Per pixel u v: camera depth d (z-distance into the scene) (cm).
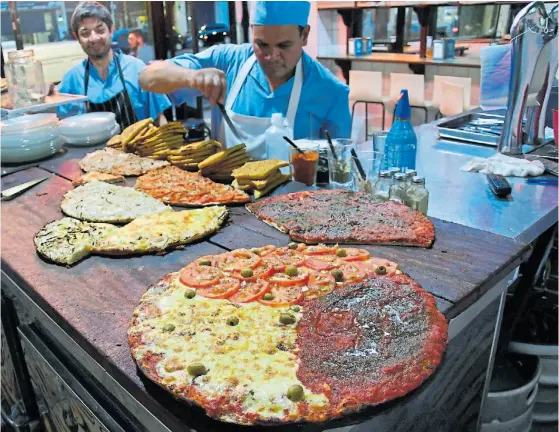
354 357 103
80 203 189
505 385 193
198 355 104
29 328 153
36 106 256
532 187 205
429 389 122
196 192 196
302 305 122
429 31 496
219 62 299
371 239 154
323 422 89
